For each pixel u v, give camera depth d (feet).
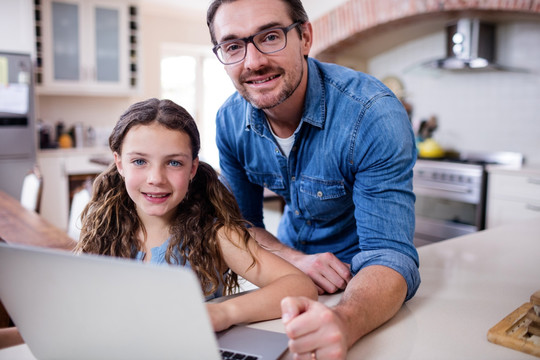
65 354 2.17
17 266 2.00
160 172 3.14
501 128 13.06
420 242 13.01
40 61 15.24
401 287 2.89
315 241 4.54
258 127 4.03
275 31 3.27
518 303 3.07
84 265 1.84
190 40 19.98
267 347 2.42
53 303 2.02
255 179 4.55
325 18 14.65
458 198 12.05
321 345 2.15
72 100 17.30
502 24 12.78
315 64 3.96
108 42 16.20
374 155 3.40
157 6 17.81
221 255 3.37
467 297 3.18
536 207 10.60
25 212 7.73
